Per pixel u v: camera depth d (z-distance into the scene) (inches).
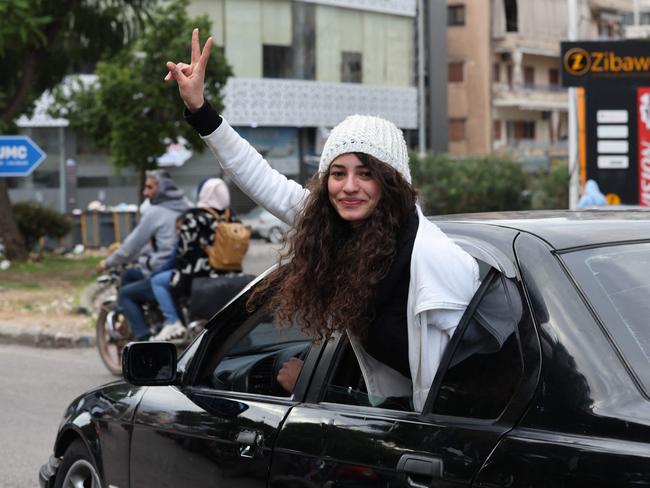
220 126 160.2
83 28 992.9
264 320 161.0
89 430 187.2
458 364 124.9
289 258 145.3
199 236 410.3
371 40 2133.4
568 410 111.0
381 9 2146.9
